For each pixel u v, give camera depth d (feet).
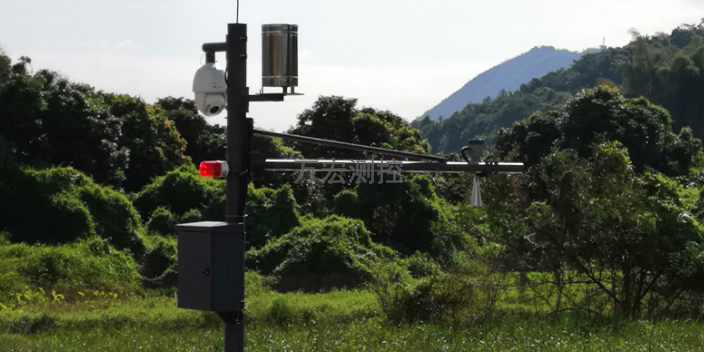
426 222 132.67
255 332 50.42
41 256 92.63
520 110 548.31
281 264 106.93
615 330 47.39
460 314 54.65
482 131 565.53
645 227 55.21
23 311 68.13
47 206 115.96
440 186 150.00
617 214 55.47
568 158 58.80
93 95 169.78
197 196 142.41
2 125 135.23
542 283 57.21
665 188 59.11
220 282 24.14
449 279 55.52
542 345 42.37
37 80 141.90
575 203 56.34
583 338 44.32
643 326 46.96
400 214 135.03
